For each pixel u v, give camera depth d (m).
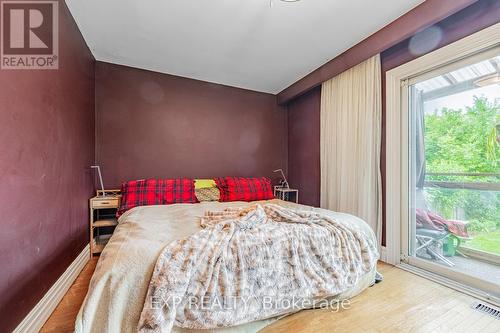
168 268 1.06
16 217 1.14
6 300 1.05
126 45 2.51
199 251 1.18
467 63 1.84
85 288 1.79
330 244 1.56
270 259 1.33
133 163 3.02
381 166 2.44
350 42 2.45
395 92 2.29
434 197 2.16
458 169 2.00
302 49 2.59
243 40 2.41
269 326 1.33
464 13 1.79
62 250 1.69
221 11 1.96
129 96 3.00
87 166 2.44
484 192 1.87
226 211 1.91
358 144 2.60
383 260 2.36
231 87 3.68
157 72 3.16
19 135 1.19
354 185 2.64
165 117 3.21
